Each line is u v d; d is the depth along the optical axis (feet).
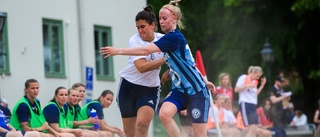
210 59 231.50
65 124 96.63
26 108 90.12
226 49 228.02
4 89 147.13
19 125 90.33
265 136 120.98
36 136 86.43
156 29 75.10
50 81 156.56
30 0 153.17
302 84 225.97
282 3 229.04
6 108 115.14
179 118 105.70
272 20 229.04
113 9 169.89
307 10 220.84
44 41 156.04
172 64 71.97
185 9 233.14
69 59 160.86
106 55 69.92
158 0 218.18
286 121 147.43
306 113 227.20
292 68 229.04
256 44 227.61
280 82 136.26
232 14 228.43
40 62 154.71
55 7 158.20
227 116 115.75
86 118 101.45
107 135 101.04
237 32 228.43
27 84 90.74
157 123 143.54
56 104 93.86
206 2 233.35
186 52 71.87
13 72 149.07
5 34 148.25
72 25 161.58
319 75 220.23
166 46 70.95
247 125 117.80
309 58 230.07
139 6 175.52
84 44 162.81
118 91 76.13
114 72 170.60
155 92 75.25
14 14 149.79
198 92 71.87
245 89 117.91
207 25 231.71
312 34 230.27
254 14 228.63
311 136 147.54
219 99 114.42
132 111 76.02
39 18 154.81
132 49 70.33
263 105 134.00
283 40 228.02
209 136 113.50
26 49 151.84
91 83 124.26
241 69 226.38
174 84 72.43
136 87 74.90
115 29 170.19
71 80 161.17
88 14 164.04
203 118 72.13
